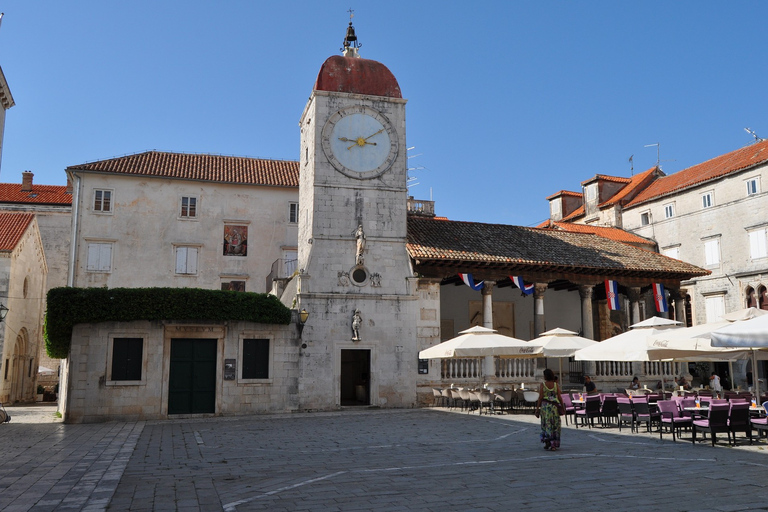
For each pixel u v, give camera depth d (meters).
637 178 56.81
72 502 10.37
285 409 28.92
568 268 34.75
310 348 30.22
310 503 10.23
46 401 47.56
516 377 33.41
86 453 16.28
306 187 34.00
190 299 27.27
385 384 31.05
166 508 9.98
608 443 17.34
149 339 27.05
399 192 33.12
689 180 48.91
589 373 35.06
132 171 43.69
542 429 16.14
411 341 31.81
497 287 39.84
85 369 26.11
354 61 34.25
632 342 21.67
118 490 11.40
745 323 15.27
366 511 9.67
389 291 31.94
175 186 44.66
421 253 31.97
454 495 10.72
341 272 31.42
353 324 30.89
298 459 14.99
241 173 47.09
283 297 36.81
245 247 45.31
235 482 12.10
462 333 28.75
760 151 44.62
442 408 30.70
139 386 26.62
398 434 20.06
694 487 11.20
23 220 45.28
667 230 49.84
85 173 43.12
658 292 37.12
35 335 48.56
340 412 29.22
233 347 28.33
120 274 42.75
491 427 21.98
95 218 42.88
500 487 11.34
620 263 36.44
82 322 26.27
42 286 50.38
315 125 32.50
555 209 61.94
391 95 34.03
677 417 18.12
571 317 41.31
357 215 32.28
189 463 14.52
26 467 13.98
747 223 43.38
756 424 16.88
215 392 27.88
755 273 42.34
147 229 43.66
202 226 44.72
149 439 19.44
